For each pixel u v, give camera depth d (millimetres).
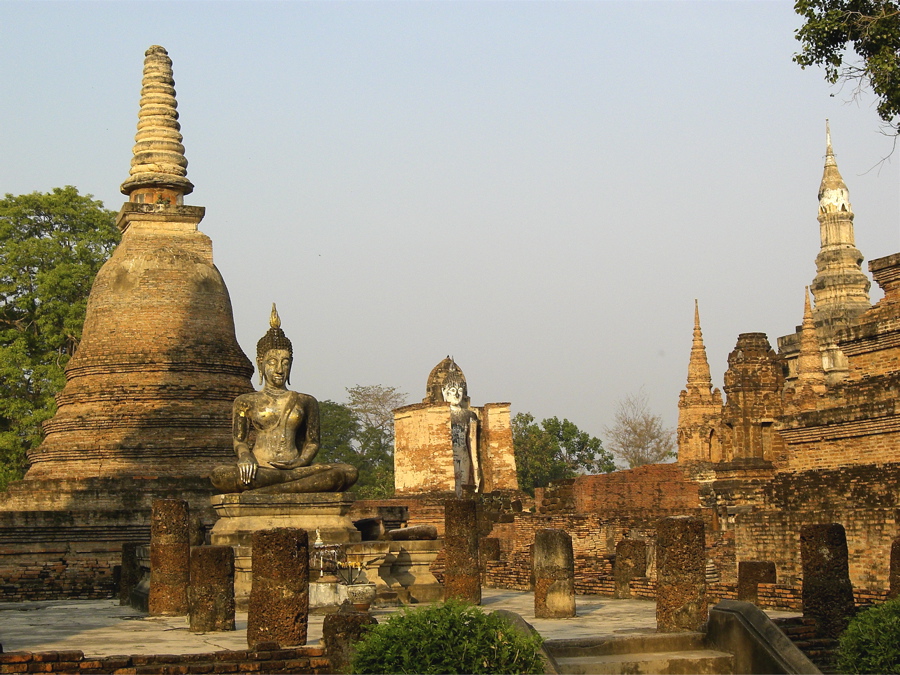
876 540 22828
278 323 26234
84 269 50688
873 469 23469
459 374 43844
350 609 15602
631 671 15469
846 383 25391
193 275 37500
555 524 31859
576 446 68938
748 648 15750
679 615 17609
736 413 32625
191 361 36594
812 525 17859
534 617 21125
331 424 76188
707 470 35844
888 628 14359
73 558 31844
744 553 26156
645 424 75062
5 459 48750
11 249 50344
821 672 15266
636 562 25344
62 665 14570
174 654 15516
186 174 39250
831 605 17516
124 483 33938
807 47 21609
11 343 50156
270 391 25531
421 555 24344
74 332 49719
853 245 51500
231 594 19484
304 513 24062
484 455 44000
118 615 23391
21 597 30609
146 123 39062
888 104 21109
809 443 25922
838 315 49094
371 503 37125
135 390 35969
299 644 16891
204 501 34156
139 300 36844
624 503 32406
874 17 20750
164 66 39625
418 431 42469
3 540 31578
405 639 13016
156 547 22656
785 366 50219
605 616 21188
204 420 36000
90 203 53156
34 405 48812
